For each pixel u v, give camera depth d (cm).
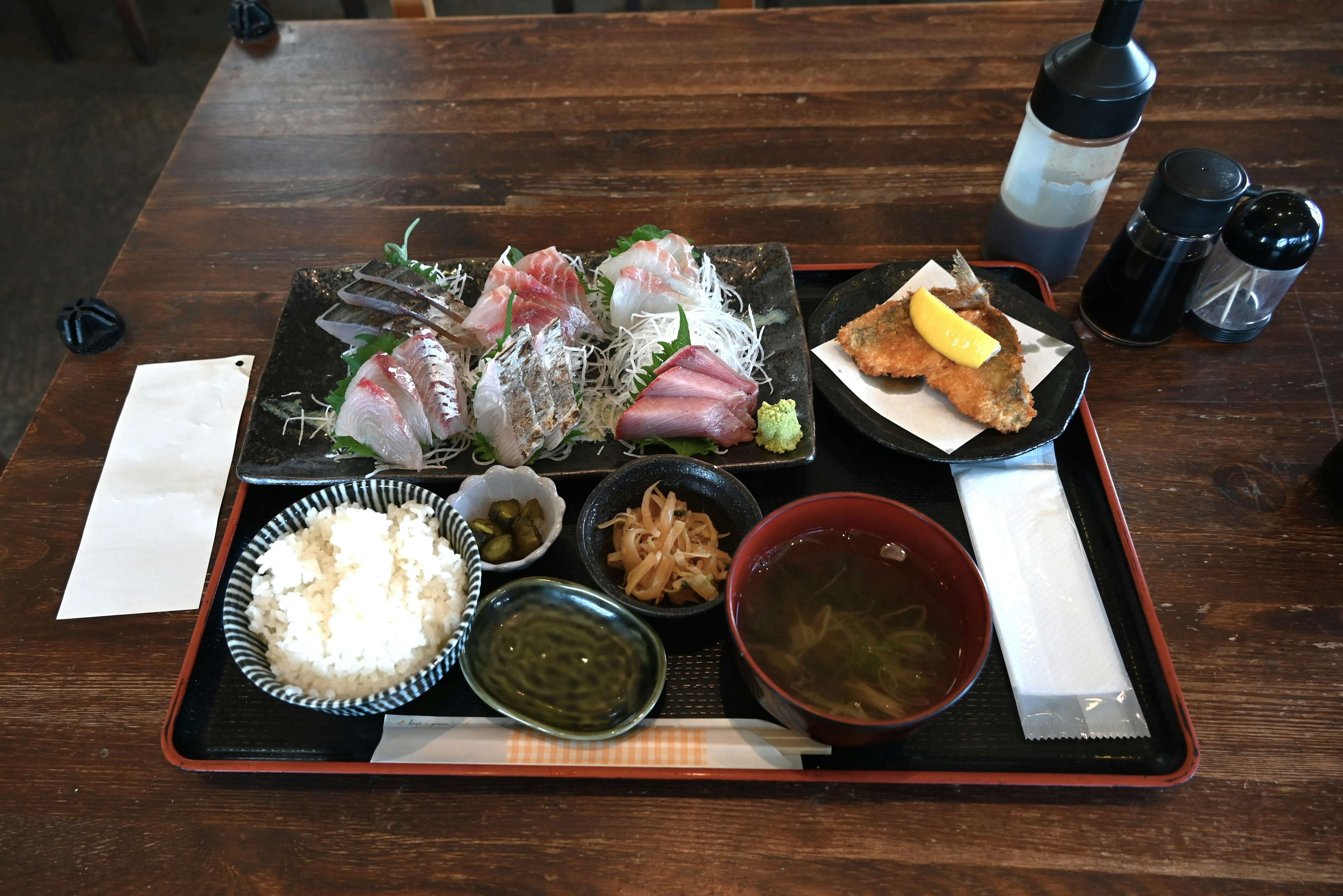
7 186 123
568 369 50
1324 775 40
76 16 145
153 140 128
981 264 58
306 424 53
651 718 42
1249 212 51
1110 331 55
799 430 49
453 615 43
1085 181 53
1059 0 76
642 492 47
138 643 46
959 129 68
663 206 65
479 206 66
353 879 39
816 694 40
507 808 40
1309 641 44
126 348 58
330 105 73
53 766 42
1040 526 47
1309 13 74
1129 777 39
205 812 40
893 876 38
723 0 81
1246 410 52
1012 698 42
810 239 62
